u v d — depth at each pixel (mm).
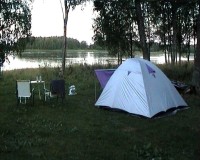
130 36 26422
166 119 11633
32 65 37562
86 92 16875
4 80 20562
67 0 23516
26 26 22625
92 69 24141
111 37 25641
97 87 18219
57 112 12445
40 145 8695
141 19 20859
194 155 8156
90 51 95000
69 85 18875
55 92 13781
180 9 26766
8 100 14602
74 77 21531
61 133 9828
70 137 9469
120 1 23344
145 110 11797
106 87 13312
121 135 9727
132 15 24641
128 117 11844
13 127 10312
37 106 13414
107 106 12875
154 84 12469
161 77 12938
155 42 30547
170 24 28375
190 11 26578
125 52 28375
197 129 10461
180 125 10875
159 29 29859
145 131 10219
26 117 11578
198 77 16672
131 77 12516
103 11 24703
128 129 10453
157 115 11906
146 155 8078
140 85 12219
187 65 25578
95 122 11164
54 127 10422
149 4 26656
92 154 8125
